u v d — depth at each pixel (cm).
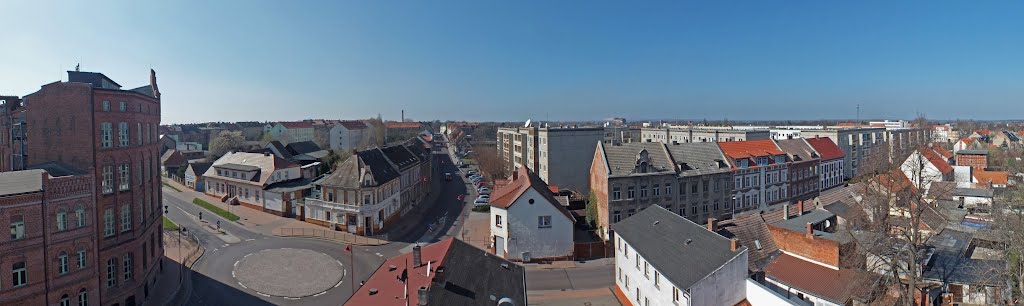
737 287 3962
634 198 7162
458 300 3186
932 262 4606
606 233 7056
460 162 17900
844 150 13238
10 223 3822
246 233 7519
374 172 7925
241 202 9362
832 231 5628
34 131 4497
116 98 4672
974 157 11350
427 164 11581
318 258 6375
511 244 6369
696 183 7656
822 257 4409
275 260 6266
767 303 3834
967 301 4278
